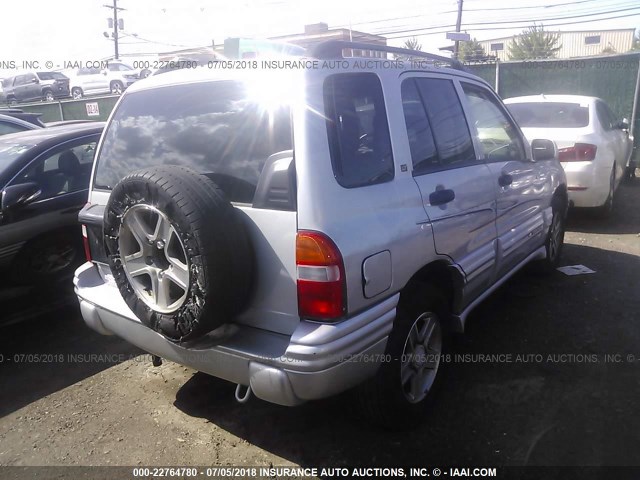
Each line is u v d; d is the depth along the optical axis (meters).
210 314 2.37
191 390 3.60
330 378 2.36
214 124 2.73
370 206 2.56
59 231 4.40
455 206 3.16
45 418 3.35
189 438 3.10
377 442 2.98
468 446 2.91
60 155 4.68
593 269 5.49
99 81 27.56
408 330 2.87
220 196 2.42
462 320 3.43
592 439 2.92
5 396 3.63
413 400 3.05
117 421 3.29
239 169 2.59
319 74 2.55
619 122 8.55
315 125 2.44
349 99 2.67
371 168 2.67
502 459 2.80
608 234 6.81
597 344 3.93
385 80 2.93
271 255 2.45
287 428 3.15
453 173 3.25
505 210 3.90
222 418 3.27
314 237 2.33
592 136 6.83
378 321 2.56
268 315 2.53
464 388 3.43
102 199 3.26
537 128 7.16
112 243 2.68
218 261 2.32
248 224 2.49
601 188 6.90
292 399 2.40
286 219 2.38
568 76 12.19
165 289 2.52
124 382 3.74
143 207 2.46
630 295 4.77
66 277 4.49
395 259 2.65
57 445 3.09
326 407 3.32
